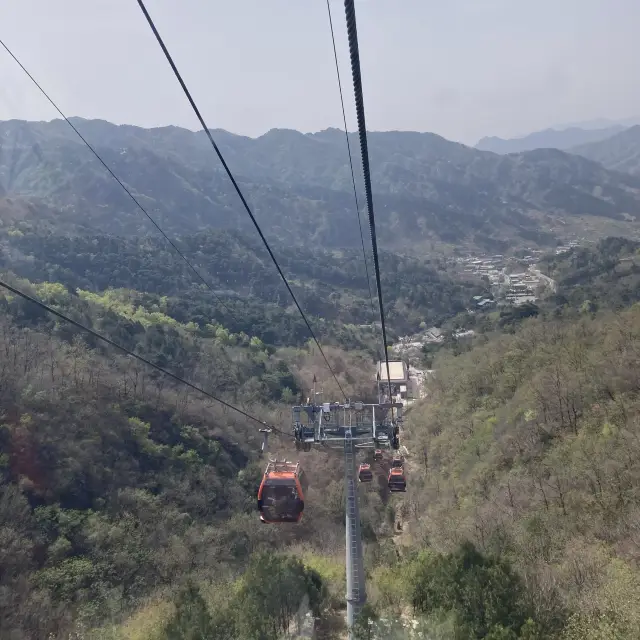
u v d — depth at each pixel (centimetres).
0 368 5188
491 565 1781
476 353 7081
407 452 6231
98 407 5472
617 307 7725
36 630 3306
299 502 2038
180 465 5462
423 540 3409
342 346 9744
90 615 3481
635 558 2102
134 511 4722
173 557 4272
